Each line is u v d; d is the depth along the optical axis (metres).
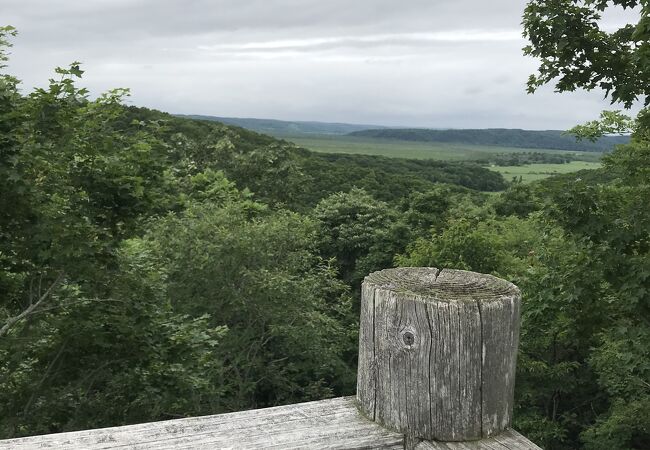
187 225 15.28
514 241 18.72
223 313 15.34
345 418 1.38
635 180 5.86
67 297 6.81
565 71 5.79
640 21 4.74
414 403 1.29
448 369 1.26
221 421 1.36
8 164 5.29
